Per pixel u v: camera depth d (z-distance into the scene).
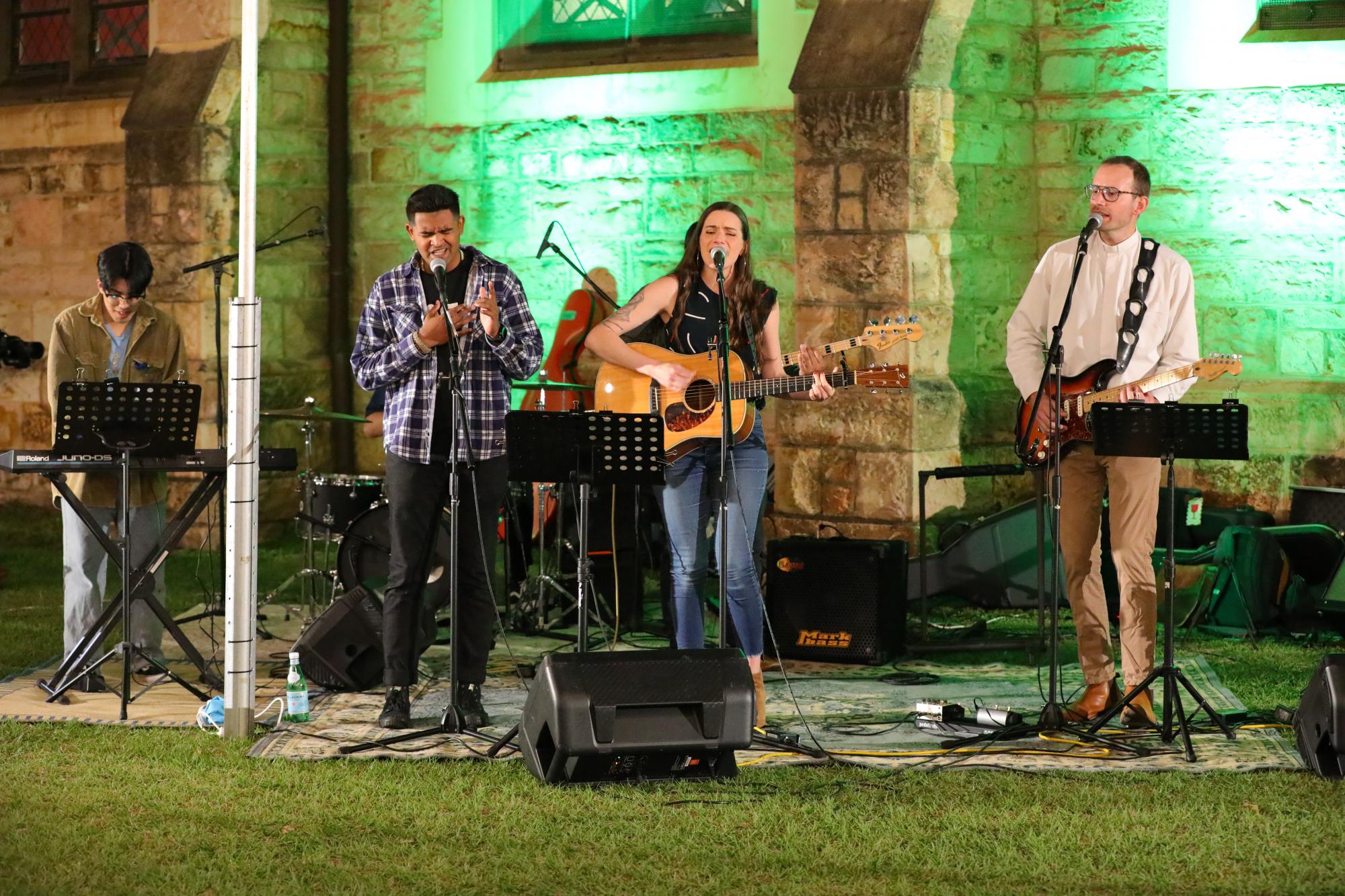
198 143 9.80
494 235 9.98
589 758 4.70
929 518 8.07
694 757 4.81
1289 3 8.13
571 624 7.56
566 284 9.77
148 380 6.21
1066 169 8.69
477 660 5.56
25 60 11.70
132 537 6.27
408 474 5.41
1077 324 5.47
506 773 4.88
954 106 8.15
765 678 6.45
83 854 4.15
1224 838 4.23
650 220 9.48
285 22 10.11
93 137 11.27
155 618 6.44
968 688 6.22
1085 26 8.56
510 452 4.95
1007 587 7.79
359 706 5.84
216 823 4.42
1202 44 8.30
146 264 6.13
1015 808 4.53
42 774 4.89
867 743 5.30
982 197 8.41
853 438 8.16
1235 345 8.35
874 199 8.01
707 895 3.88
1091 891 3.91
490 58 9.98
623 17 9.61
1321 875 3.97
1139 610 5.40
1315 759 4.80
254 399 5.29
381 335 5.48
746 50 9.23
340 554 6.91
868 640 6.70
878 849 4.17
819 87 8.06
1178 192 8.41
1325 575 7.11
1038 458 5.50
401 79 10.20
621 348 5.36
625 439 4.96
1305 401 8.16
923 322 8.04
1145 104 8.45
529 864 4.08
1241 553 7.12
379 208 10.36
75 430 5.46
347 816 4.47
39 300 11.60
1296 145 8.12
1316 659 6.64
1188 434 4.97
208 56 9.92
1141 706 5.39
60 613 7.73
